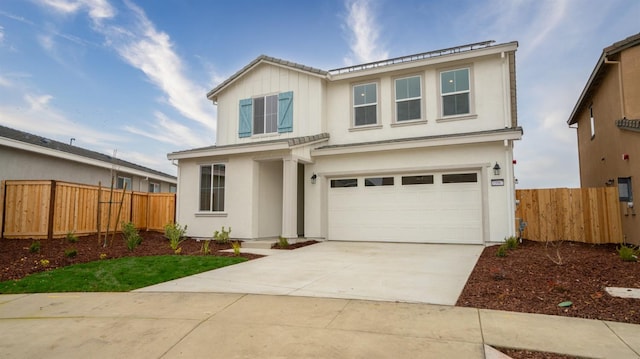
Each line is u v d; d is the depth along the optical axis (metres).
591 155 15.42
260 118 15.59
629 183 10.30
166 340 4.18
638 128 9.56
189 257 9.45
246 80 15.98
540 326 4.31
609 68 12.07
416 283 6.57
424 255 9.69
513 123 14.05
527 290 5.71
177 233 11.45
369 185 13.07
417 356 3.60
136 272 7.76
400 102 13.88
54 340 4.25
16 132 15.96
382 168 12.77
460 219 11.80
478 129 12.70
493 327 4.31
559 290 5.55
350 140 14.42
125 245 11.41
